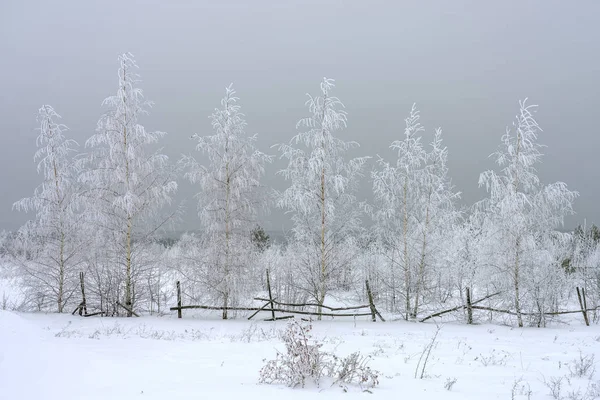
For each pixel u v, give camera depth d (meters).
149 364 6.59
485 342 11.41
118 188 15.96
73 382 4.89
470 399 5.30
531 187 15.47
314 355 5.96
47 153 16.30
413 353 9.34
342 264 16.83
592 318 16.91
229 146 16.94
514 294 15.59
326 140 16.83
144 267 16.27
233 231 16.75
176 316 16.09
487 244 16.56
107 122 15.86
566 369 7.82
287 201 16.55
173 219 16.75
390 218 17.16
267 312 17.06
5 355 5.22
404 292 16.91
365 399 4.97
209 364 7.18
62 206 16.42
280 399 4.75
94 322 13.90
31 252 16.34
